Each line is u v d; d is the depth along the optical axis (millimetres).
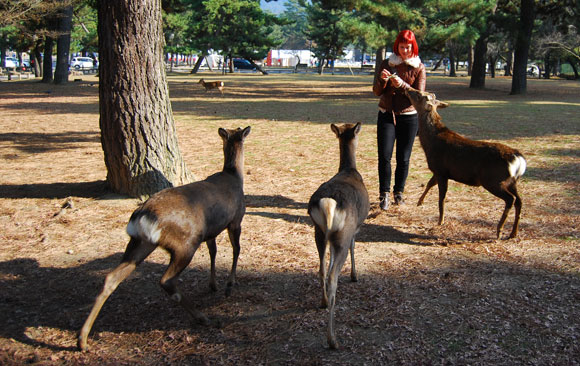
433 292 4531
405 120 6832
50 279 4906
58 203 7211
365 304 4344
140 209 3848
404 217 6668
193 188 4184
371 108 20828
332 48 66125
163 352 3707
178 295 3910
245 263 5277
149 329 4035
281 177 8828
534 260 5180
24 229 6227
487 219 6500
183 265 3928
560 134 13086
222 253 5555
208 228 4141
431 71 75688
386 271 5016
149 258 5445
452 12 24500
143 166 7176
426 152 6227
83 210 6836
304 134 13711
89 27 56406
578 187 7754
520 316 4074
